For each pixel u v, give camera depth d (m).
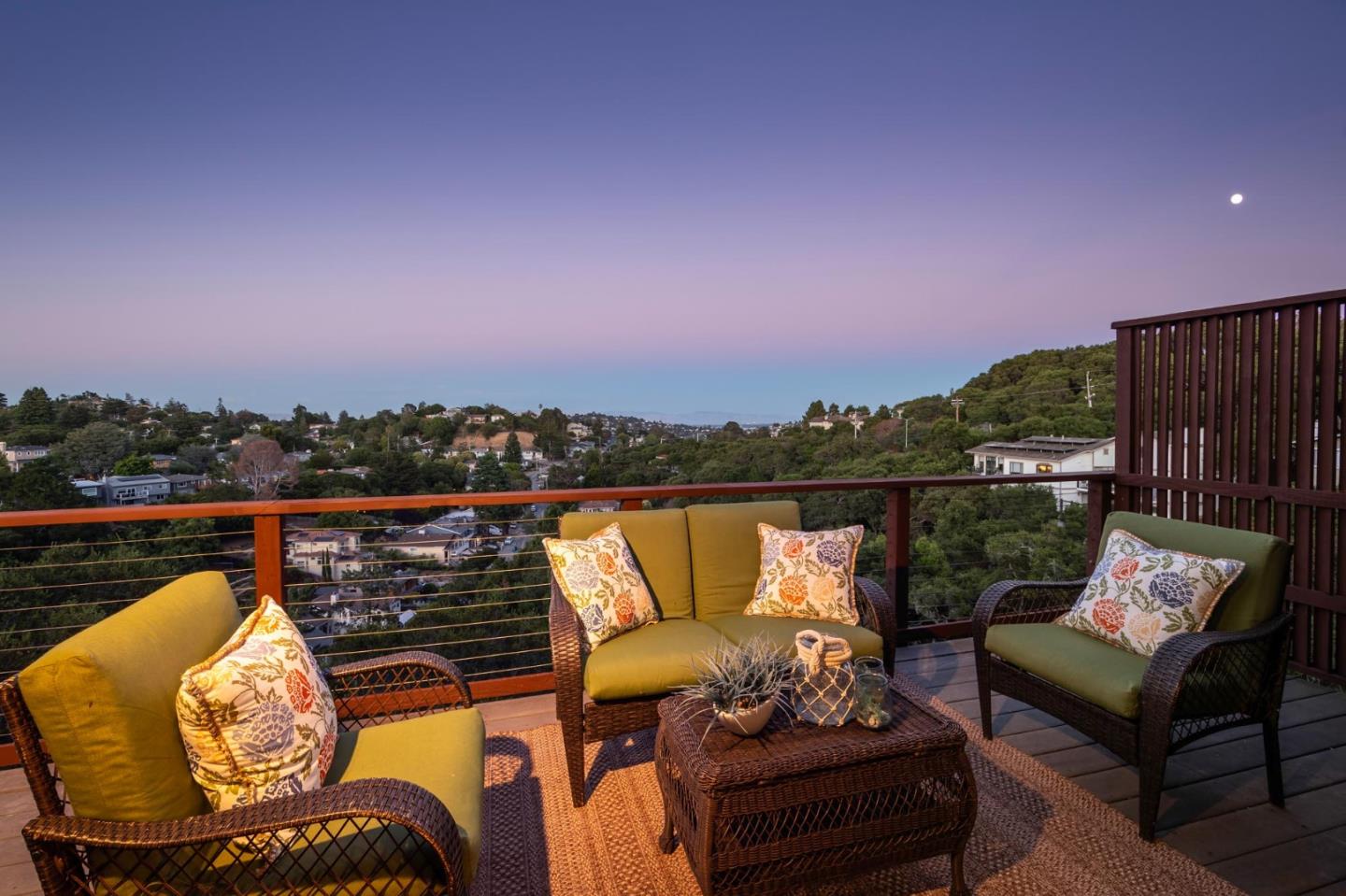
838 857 1.66
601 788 2.47
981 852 2.05
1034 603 3.38
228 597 1.89
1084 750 2.68
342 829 1.27
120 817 1.24
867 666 1.91
